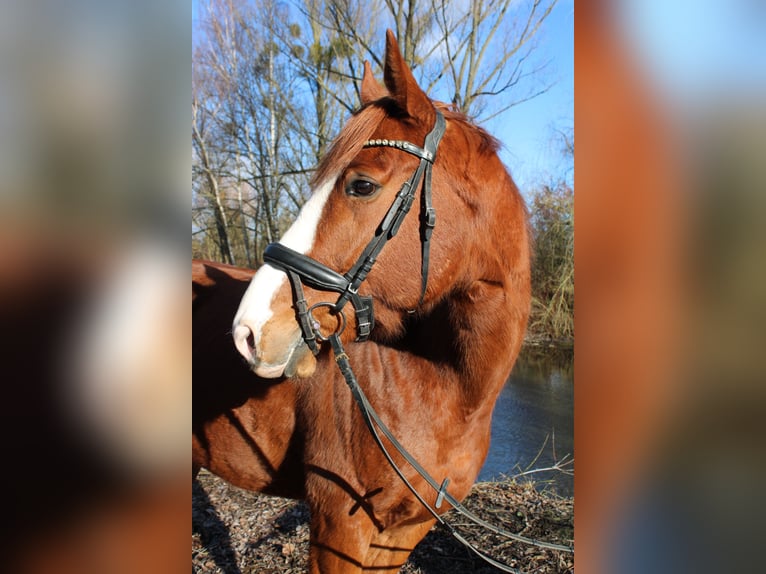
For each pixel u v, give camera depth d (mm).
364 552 1726
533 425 5566
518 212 1694
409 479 1664
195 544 3135
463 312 1644
